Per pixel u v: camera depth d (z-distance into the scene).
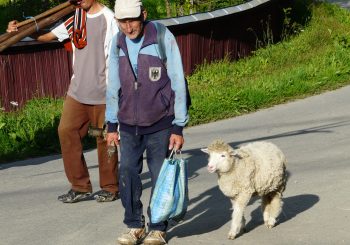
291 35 26.83
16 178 12.06
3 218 9.54
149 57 7.52
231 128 15.50
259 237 7.97
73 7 9.92
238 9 23.77
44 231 8.82
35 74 18.69
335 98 18.00
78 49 9.58
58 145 14.42
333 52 22.94
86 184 10.04
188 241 7.96
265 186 7.84
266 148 7.98
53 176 12.06
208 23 22.73
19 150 14.20
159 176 7.54
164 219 7.59
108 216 9.28
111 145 7.98
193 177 11.19
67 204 10.01
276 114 16.72
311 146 13.01
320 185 10.02
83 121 9.80
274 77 20.11
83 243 8.27
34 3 27.81
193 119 16.41
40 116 15.75
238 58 24.23
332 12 29.56
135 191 7.80
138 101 7.59
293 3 28.62
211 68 22.17
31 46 18.48
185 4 26.14
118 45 7.66
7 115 16.44
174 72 7.55
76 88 9.64
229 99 17.52
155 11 30.55
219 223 8.61
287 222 8.46
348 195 9.38
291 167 11.41
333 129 14.42
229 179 7.66
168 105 7.61
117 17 7.35
